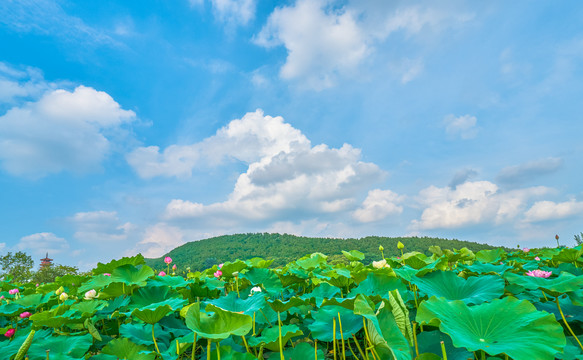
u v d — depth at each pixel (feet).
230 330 7.17
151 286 13.66
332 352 10.58
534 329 6.46
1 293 18.67
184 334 11.01
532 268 15.12
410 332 6.22
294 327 8.99
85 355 9.86
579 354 7.53
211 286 14.47
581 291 9.49
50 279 70.08
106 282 14.71
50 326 11.07
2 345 10.49
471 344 6.25
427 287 10.34
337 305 10.11
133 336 10.18
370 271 13.04
